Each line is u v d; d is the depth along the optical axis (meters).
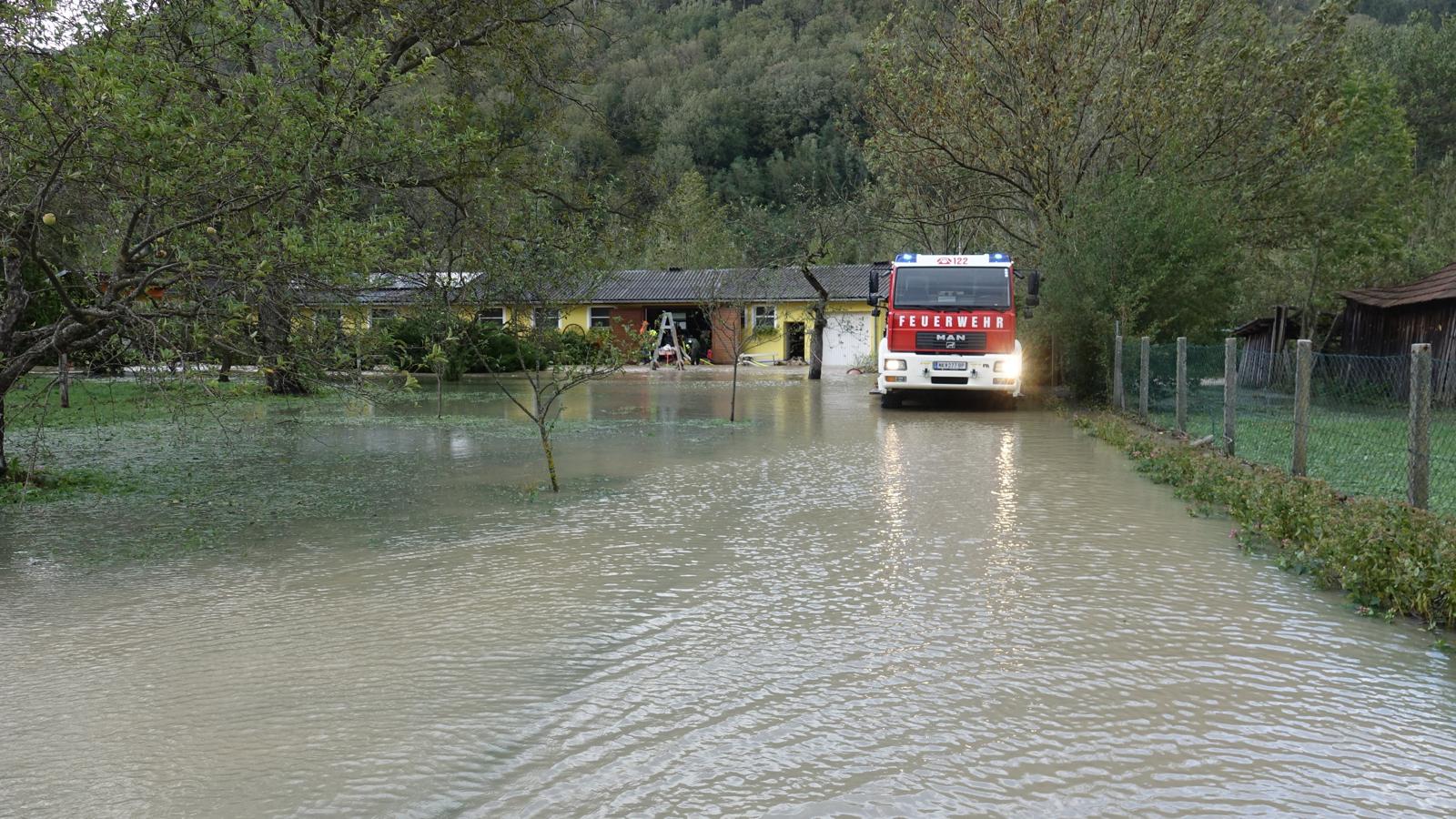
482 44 23.06
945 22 26.42
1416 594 6.07
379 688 4.91
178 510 9.83
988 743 4.23
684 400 25.61
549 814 3.65
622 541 8.30
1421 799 3.74
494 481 11.63
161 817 3.63
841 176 72.00
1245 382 19.44
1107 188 23.00
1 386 10.14
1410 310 21.77
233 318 8.63
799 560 7.57
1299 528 8.00
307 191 9.28
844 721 4.48
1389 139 31.77
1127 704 4.66
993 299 21.95
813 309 36.56
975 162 26.88
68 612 6.29
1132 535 8.47
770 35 90.88
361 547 8.12
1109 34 25.66
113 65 7.59
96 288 9.39
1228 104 25.45
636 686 4.93
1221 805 3.68
